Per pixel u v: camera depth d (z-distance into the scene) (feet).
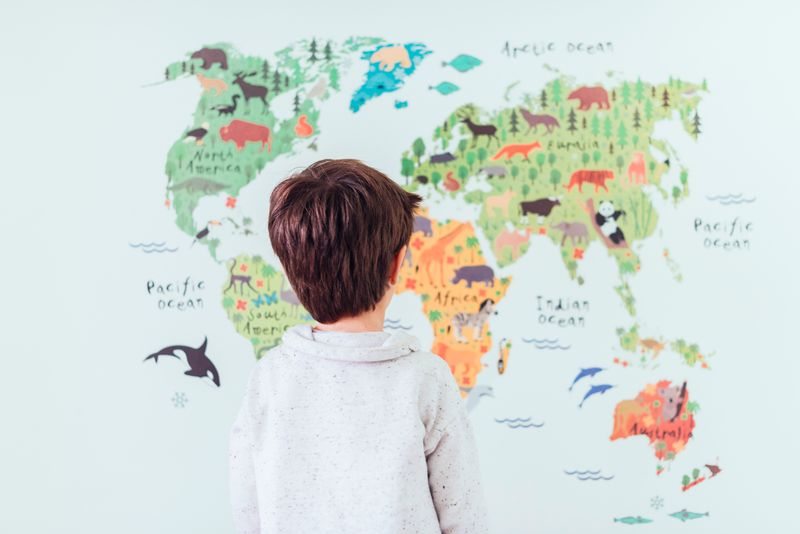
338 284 2.28
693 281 5.16
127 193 4.99
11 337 4.91
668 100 5.17
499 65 5.12
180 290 5.00
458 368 5.07
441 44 5.10
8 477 4.90
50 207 4.95
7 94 4.94
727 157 5.19
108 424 4.95
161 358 4.98
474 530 2.38
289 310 5.04
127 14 5.01
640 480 5.10
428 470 2.34
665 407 5.12
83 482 4.93
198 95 5.02
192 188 5.00
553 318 5.10
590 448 5.09
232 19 5.04
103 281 4.97
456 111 5.09
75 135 4.97
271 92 5.05
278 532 2.15
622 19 5.17
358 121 5.06
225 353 5.00
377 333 2.36
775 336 5.18
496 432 5.07
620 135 5.14
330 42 5.07
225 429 4.99
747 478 5.14
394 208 2.39
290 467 2.19
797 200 5.22
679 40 5.19
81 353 4.94
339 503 2.14
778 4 5.23
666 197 5.16
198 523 4.97
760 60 5.22
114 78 4.99
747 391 5.16
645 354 5.12
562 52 5.15
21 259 4.93
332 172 2.38
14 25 4.95
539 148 5.12
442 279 5.07
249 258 5.02
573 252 5.11
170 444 4.97
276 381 2.31
